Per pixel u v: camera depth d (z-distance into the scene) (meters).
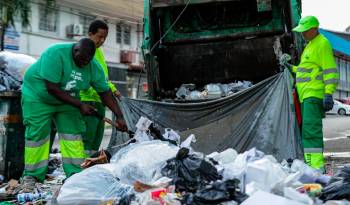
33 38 21.67
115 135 6.37
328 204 3.46
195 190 3.70
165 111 6.36
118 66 26.75
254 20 7.29
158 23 7.36
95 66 5.30
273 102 5.88
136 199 3.58
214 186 3.49
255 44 7.12
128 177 3.91
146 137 5.11
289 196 3.41
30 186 4.94
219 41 7.32
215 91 7.07
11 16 10.46
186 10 7.33
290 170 4.21
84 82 5.20
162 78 7.46
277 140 5.81
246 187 3.55
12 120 5.76
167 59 7.42
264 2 6.76
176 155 3.94
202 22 7.37
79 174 3.93
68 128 5.16
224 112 6.09
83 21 24.89
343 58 27.02
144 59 7.04
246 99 6.02
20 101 5.82
